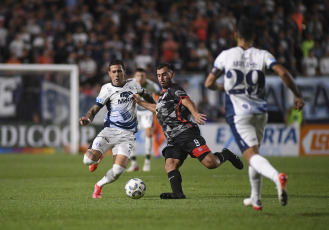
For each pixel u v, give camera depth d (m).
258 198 23.38
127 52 87.06
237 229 20.20
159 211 24.89
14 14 90.62
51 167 55.81
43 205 27.75
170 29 91.44
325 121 78.00
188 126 30.27
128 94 31.08
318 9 101.44
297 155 75.56
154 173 48.84
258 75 22.48
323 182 40.50
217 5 98.19
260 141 23.11
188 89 76.06
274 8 98.31
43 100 77.00
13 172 50.69
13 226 21.45
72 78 74.19
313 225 20.94
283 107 75.88
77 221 22.42
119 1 97.62
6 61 86.69
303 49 91.81
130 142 30.95
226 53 22.86
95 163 30.73
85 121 29.78
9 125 76.38
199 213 24.09
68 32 89.50
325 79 78.06
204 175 47.28
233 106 22.53
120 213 24.44
